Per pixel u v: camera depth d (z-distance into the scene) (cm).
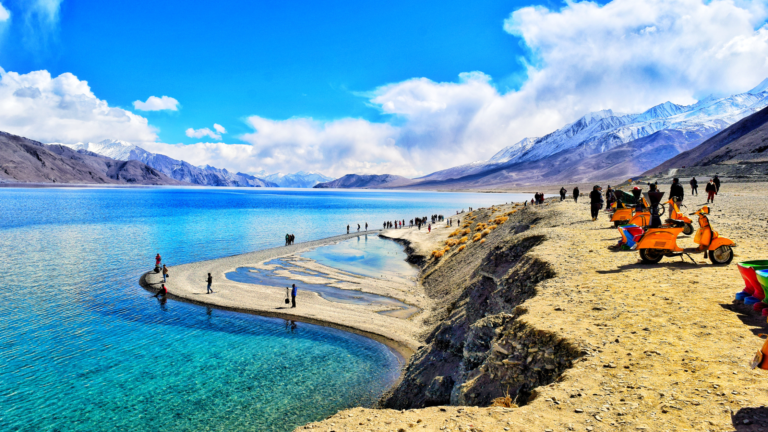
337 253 5938
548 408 577
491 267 1961
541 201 6188
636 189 2227
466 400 916
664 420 498
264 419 1775
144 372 2220
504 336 921
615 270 1285
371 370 2222
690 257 1279
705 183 8038
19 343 2625
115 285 4094
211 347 2556
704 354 656
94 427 1728
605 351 717
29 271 4791
